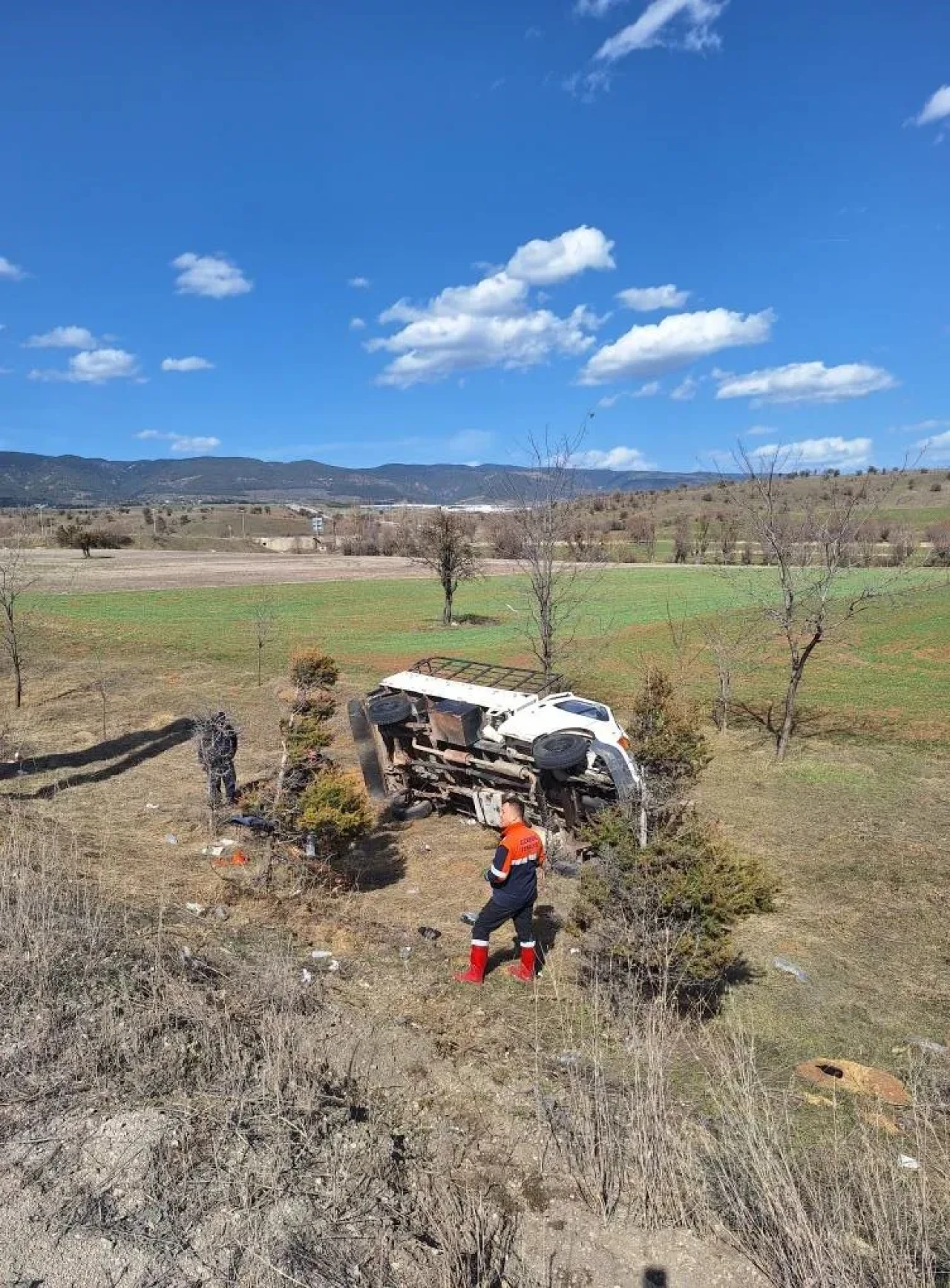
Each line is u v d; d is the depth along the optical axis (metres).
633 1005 5.67
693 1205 3.96
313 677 15.56
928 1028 6.42
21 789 11.60
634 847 6.03
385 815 11.50
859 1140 4.72
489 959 7.20
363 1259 3.40
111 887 7.66
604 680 19.58
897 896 8.74
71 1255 3.21
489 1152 4.37
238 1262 3.27
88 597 38.06
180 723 15.96
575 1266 3.61
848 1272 3.44
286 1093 4.46
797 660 13.66
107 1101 4.19
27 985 5.14
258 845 9.60
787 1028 6.29
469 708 10.63
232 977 5.91
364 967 6.69
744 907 7.05
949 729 14.76
